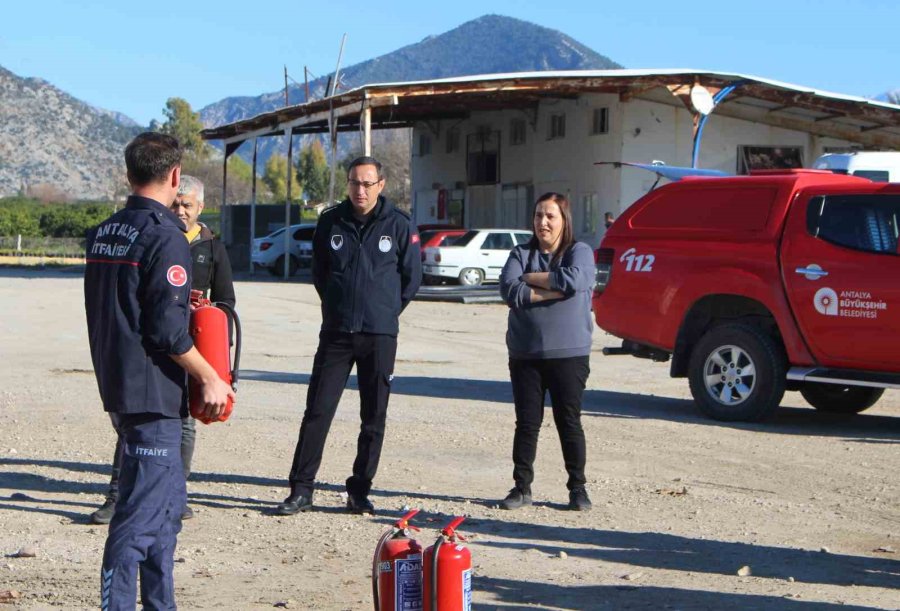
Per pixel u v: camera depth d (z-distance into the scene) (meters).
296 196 142.62
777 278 10.94
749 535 6.90
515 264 7.45
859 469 9.02
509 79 32.25
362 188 7.11
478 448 9.61
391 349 7.23
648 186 36.31
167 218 4.61
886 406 12.79
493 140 43.56
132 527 4.52
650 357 11.98
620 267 11.93
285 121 40.12
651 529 7.01
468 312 25.75
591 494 7.97
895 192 10.48
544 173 40.44
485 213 44.56
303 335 19.66
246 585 5.72
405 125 47.38
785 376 10.97
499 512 7.39
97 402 11.80
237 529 6.89
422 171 49.00
